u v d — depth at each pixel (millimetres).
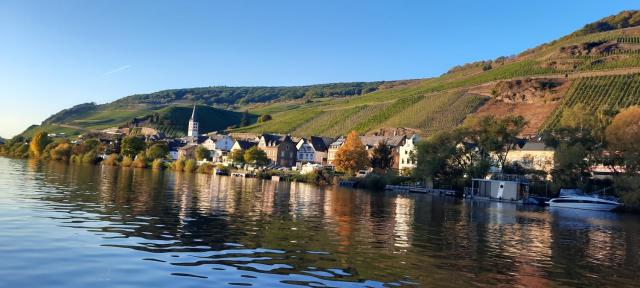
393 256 26969
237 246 26891
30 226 29219
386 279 21625
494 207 74062
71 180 71875
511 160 132125
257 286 19125
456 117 194000
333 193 84562
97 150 177375
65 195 48750
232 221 37281
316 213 47375
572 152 90188
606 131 89438
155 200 50031
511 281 23016
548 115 173000
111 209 39875
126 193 55812
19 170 92500
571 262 28922
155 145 173875
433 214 54562
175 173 131000
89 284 18250
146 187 68125
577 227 49812
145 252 23922
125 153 177875
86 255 22625
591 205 78438
